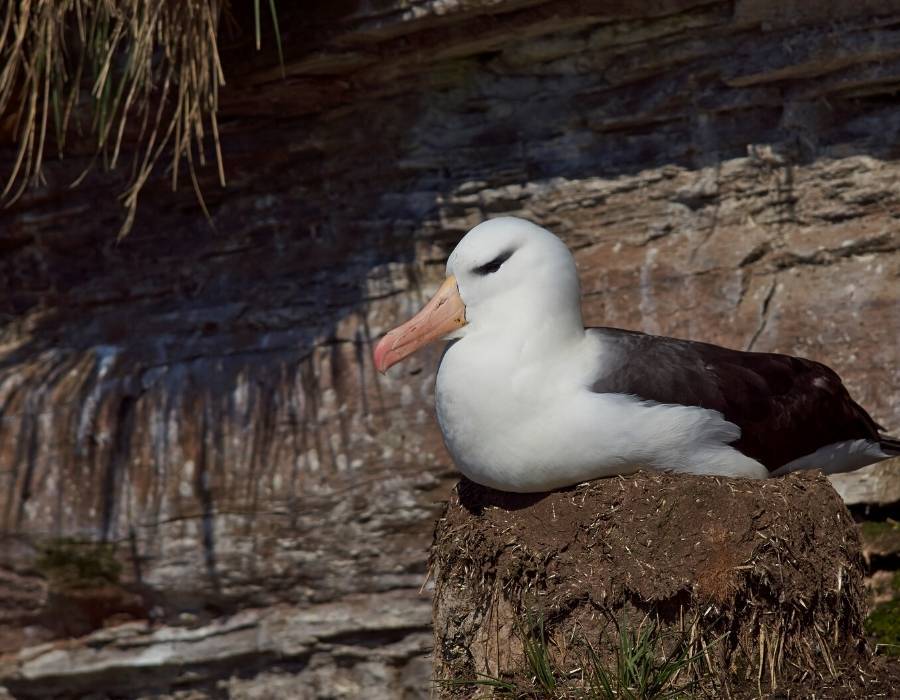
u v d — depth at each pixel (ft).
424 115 39.29
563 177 38.06
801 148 35.65
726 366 27.99
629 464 26.68
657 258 37.06
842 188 35.27
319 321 39.81
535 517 26.76
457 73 38.63
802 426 28.40
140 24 35.63
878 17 33.17
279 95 39.37
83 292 43.06
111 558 40.47
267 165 40.98
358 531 38.75
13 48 36.99
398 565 38.65
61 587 41.06
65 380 41.63
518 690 25.71
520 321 26.99
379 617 38.81
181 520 39.91
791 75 34.86
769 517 25.55
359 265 39.99
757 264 36.17
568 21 35.76
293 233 41.04
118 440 40.57
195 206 42.16
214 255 41.86
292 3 37.52
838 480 34.40
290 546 39.24
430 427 38.19
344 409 38.96
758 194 36.24
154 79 38.96
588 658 25.55
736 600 25.31
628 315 37.04
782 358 29.17
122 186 42.57
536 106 38.32
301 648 39.45
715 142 36.47
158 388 40.60
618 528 25.73
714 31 35.24
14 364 42.55
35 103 38.11
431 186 39.47
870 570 33.50
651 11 35.09
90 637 41.29
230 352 40.32
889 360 34.37
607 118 37.35
